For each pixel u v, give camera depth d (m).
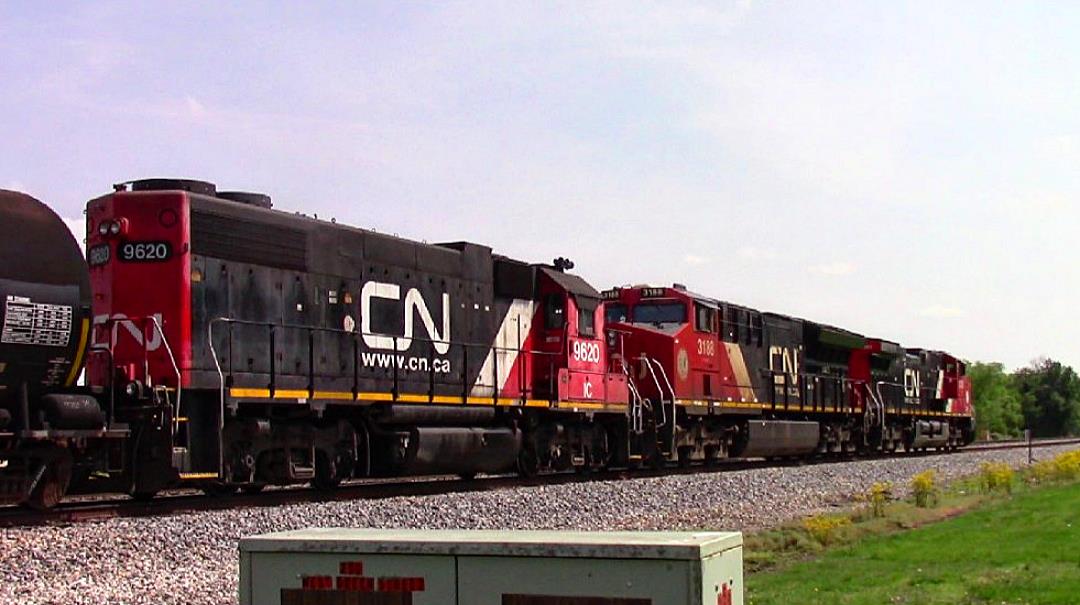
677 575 5.37
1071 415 150.12
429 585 5.72
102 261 19.30
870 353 50.06
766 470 32.59
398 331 23.66
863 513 22.58
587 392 29.14
